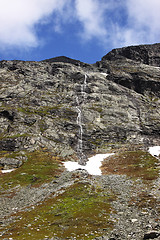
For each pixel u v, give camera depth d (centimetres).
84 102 12675
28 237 2227
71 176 5369
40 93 12769
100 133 10431
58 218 2866
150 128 11444
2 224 2894
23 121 10012
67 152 8619
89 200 3566
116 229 2395
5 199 4391
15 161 7162
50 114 11062
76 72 15500
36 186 5222
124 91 14275
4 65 15100
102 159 8125
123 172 6050
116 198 3709
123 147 9506
